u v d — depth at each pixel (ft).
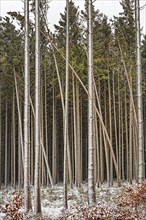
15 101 96.48
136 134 73.46
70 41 67.72
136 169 74.43
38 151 37.24
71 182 74.84
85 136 113.80
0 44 78.69
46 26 55.77
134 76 76.33
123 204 32.48
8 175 114.93
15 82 79.71
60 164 120.26
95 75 70.95
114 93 85.66
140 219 28.86
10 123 110.42
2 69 82.79
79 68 67.67
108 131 97.25
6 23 78.64
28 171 37.96
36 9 40.24
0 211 35.96
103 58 75.87
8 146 114.21
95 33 72.64
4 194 66.90
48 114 104.63
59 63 70.13
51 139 114.42
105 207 33.55
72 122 100.78
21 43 76.48
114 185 79.56
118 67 78.18
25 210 36.78
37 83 38.75
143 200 32.45
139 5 44.24
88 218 29.99
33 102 85.92
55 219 32.76
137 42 44.01
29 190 37.55
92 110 39.45
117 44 75.46
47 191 67.46
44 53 73.10
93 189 37.52
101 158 83.76
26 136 38.52
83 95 87.66
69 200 51.47
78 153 77.00
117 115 98.22
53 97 88.94
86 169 115.24
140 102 42.37
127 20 70.44
